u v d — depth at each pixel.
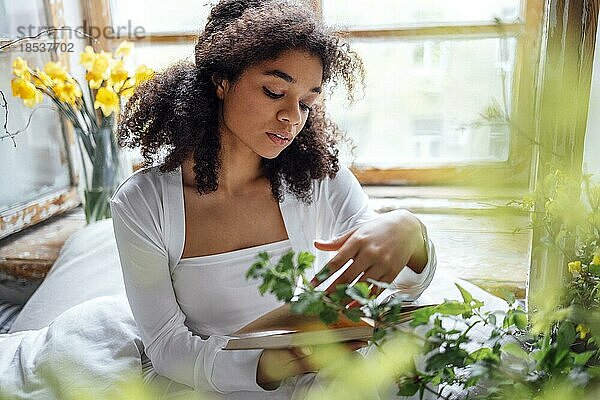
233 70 0.95
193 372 0.96
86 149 1.60
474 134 1.68
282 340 0.79
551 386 0.55
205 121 1.00
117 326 1.13
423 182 1.81
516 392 0.56
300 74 0.93
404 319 0.71
